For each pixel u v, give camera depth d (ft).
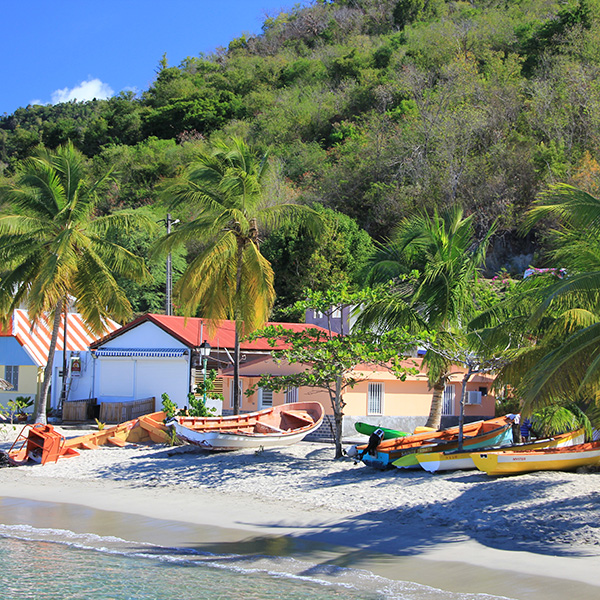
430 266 85.30
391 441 72.79
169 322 116.16
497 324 68.44
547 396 50.65
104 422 113.09
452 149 183.42
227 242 86.94
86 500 65.57
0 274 106.63
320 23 379.35
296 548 49.16
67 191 101.60
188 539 51.93
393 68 265.13
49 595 40.50
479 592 39.22
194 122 292.40
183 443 90.43
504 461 64.44
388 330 80.74
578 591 38.93
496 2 300.61
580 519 51.42
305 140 257.14
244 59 354.95
